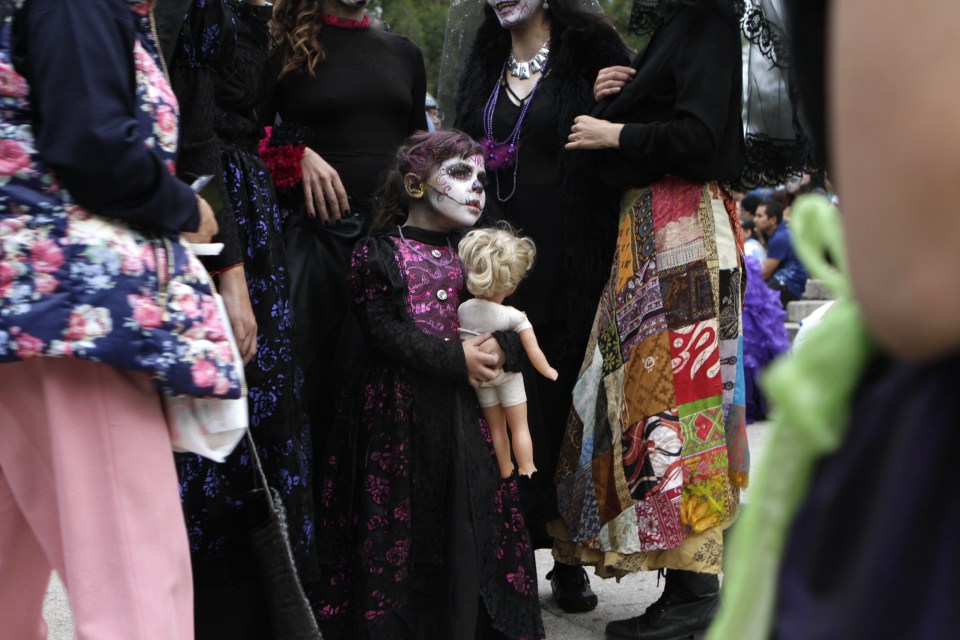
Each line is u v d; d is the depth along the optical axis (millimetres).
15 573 2760
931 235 890
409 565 3740
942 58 884
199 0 3350
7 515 2695
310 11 4316
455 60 5371
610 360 4289
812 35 1218
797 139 4262
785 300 12672
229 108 3811
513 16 4539
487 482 3811
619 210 4469
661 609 4293
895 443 1015
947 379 999
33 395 2525
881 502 1010
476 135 4707
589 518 4293
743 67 4418
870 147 920
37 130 2436
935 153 879
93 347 2420
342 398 3988
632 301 4223
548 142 4535
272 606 3117
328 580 3861
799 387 1042
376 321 3779
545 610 4730
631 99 4191
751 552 1104
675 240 4160
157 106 2664
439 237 4008
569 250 4453
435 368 3729
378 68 4434
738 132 4160
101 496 2500
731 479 4277
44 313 2396
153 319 2506
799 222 1229
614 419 4242
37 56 2416
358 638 3727
